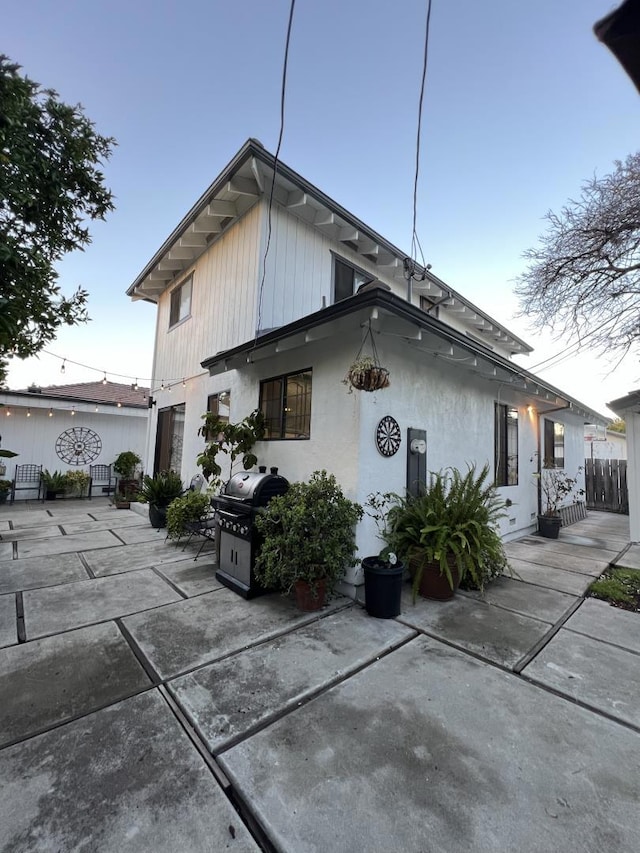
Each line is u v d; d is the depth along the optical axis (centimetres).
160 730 197
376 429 420
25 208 324
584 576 469
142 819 149
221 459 638
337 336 436
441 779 169
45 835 141
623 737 197
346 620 332
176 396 830
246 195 592
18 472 1041
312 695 228
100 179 370
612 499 1075
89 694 225
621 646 294
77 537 609
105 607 346
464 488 433
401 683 241
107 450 1185
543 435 812
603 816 152
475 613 352
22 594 375
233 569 401
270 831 145
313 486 375
